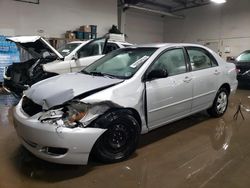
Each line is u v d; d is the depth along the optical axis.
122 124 2.79
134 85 2.93
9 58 8.14
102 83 2.85
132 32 15.41
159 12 14.98
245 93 7.79
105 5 12.34
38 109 2.68
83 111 2.51
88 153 2.50
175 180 2.49
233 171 2.66
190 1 15.49
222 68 4.37
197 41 15.77
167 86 3.26
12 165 2.79
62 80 3.11
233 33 13.86
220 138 3.64
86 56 6.05
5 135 3.70
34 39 5.34
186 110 3.67
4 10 9.37
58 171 2.66
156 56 3.30
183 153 3.12
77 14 11.39
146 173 2.62
